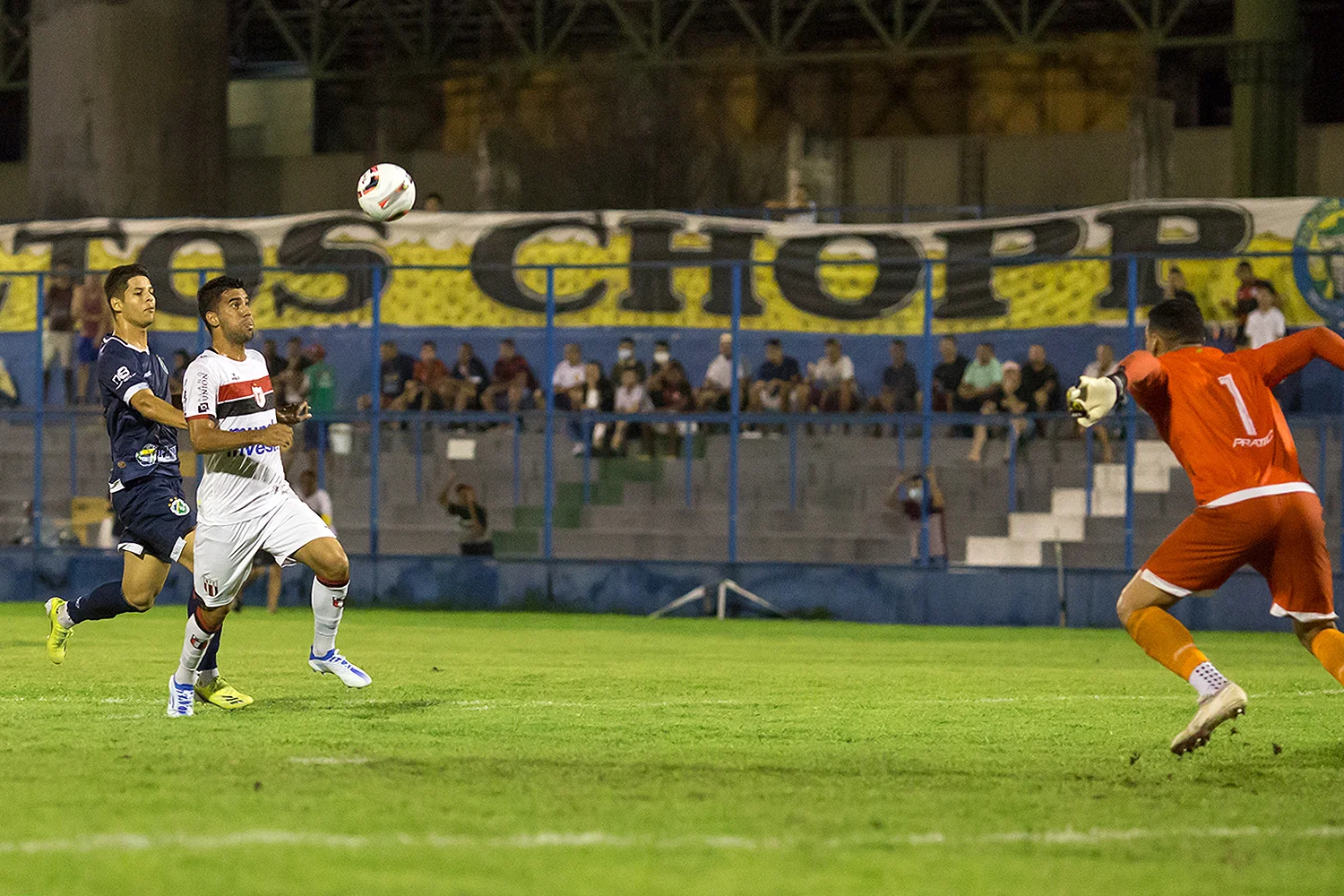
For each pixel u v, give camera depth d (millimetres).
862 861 10555
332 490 50594
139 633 32906
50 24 68625
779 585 41406
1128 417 39250
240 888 9562
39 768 14109
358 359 49219
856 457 49219
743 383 47219
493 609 43281
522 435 50406
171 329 51281
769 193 74062
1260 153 67438
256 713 18531
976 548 44062
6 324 51031
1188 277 45812
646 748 15891
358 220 51969
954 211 64000
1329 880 10188
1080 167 71500
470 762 14680
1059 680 24500
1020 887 9875
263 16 85688
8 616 38156
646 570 42344
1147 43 69938
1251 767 14977
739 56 75625
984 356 45125
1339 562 42500
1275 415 14891
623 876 10000
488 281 50281
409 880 9820
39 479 45844
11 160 90750
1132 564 39156
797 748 16031
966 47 72312
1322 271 45406
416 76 80312
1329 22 76938
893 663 27844
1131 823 12031
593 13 78938
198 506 17641
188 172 70062
